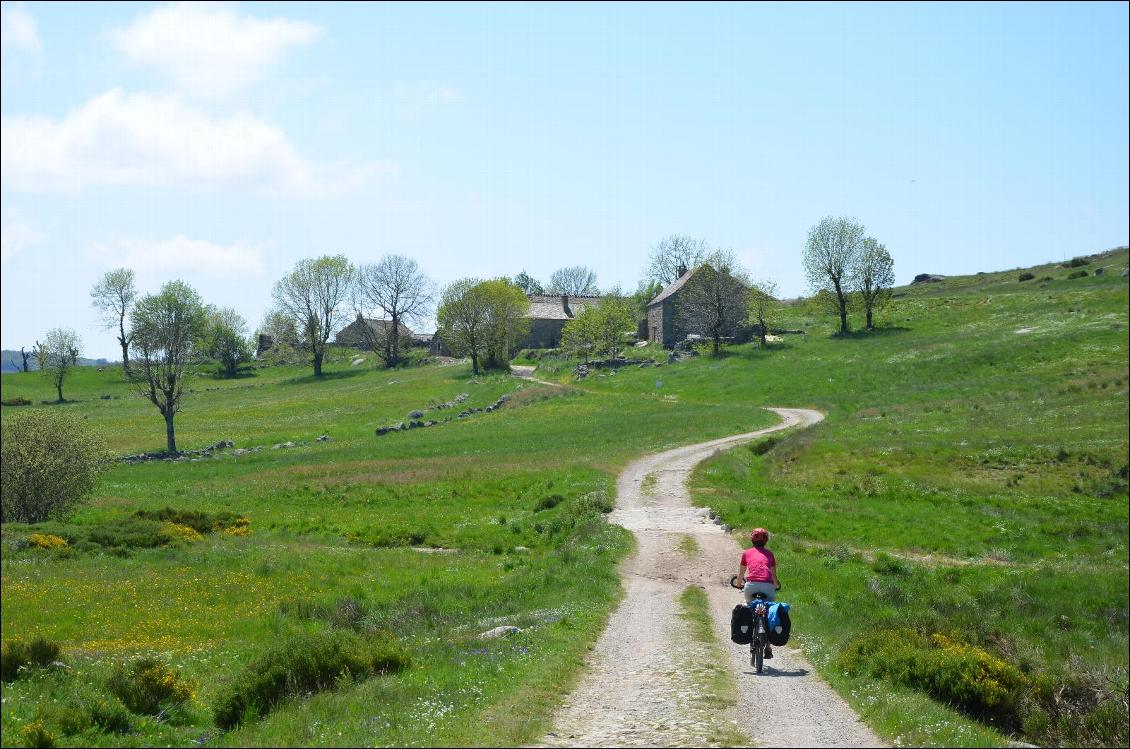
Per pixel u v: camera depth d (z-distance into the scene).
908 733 10.94
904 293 163.25
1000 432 59.03
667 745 10.32
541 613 20.38
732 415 79.88
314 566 31.83
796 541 34.94
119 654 19.89
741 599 24.11
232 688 14.47
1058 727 15.24
